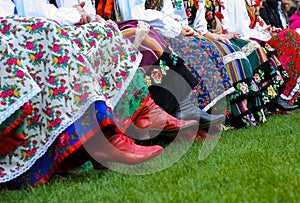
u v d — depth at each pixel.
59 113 2.48
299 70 5.32
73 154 2.64
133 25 3.44
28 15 3.05
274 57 5.02
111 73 2.83
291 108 5.36
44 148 2.49
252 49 4.75
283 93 5.33
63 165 2.63
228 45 4.38
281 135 3.70
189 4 4.71
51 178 2.65
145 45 3.42
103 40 2.80
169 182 2.34
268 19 6.38
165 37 3.79
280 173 2.33
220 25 5.05
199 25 4.75
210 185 2.21
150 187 2.27
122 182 2.44
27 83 2.43
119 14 3.92
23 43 2.54
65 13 3.08
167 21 4.05
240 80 4.32
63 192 2.30
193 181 2.29
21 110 2.42
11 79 2.43
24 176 2.56
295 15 6.92
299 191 2.02
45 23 2.55
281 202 1.90
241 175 2.36
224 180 2.29
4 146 2.49
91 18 3.14
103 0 3.89
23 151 2.51
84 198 2.18
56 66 2.51
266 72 4.77
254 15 5.61
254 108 4.43
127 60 2.87
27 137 2.50
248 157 2.81
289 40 5.29
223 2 5.13
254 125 4.36
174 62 3.51
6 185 2.59
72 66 2.51
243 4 5.45
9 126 2.42
